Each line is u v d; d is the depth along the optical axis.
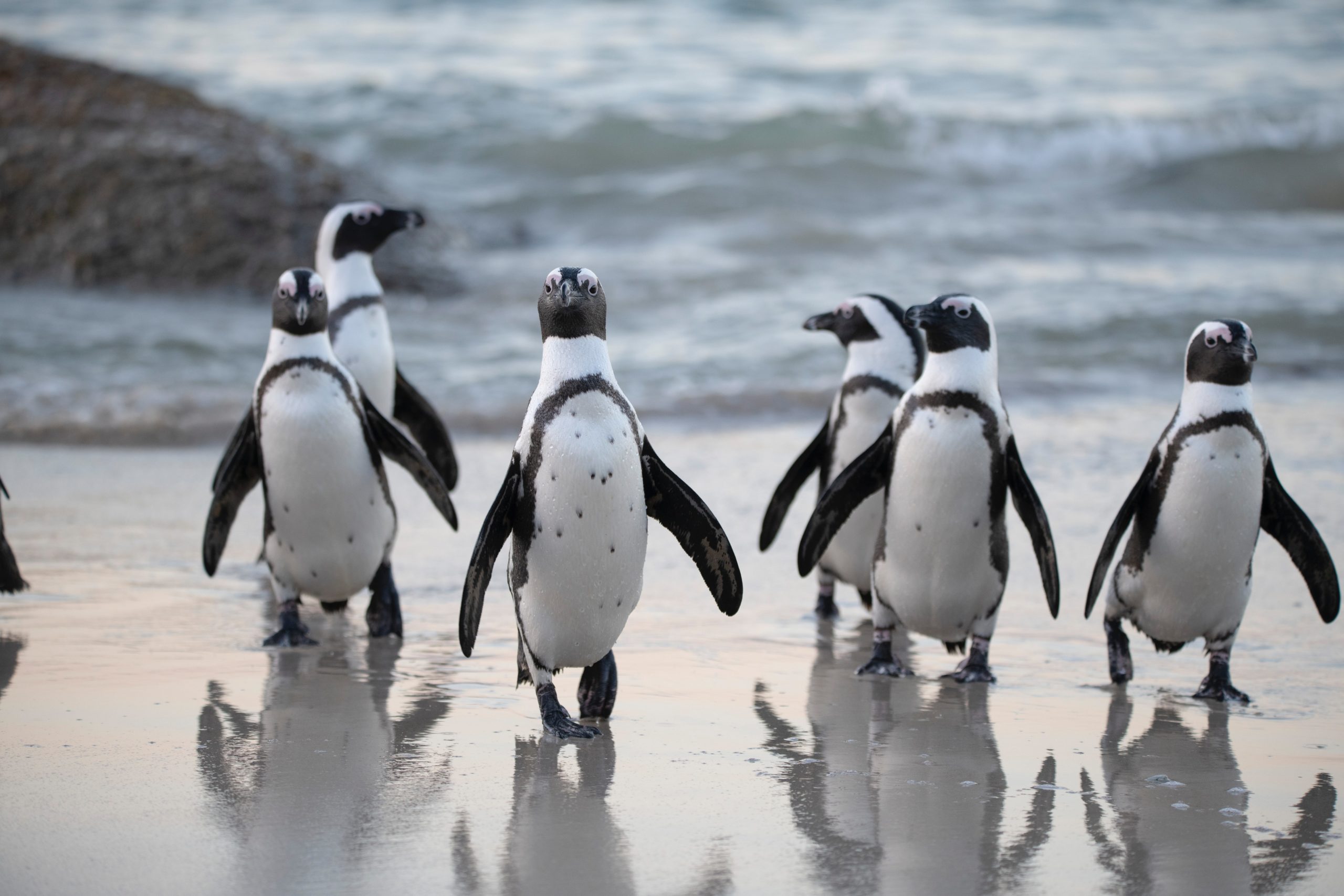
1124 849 6.70
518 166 44.31
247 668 9.80
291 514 10.39
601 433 8.22
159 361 22.53
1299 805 7.33
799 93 55.75
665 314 26.67
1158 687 9.75
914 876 6.35
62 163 30.52
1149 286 28.80
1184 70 62.53
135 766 7.69
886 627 10.18
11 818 6.88
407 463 10.98
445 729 8.52
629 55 62.59
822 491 11.96
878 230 34.94
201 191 30.14
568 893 6.12
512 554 8.57
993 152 47.16
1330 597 9.70
